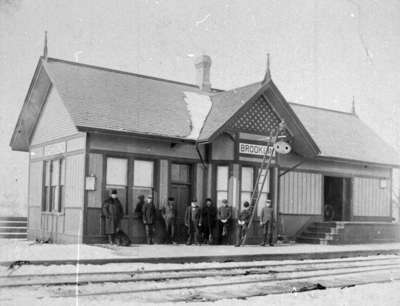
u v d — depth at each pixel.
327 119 30.83
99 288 10.66
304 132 23.12
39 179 23.55
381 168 29.25
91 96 21.02
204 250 17.94
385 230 26.02
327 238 24.23
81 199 19.28
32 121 24.42
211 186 22.08
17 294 9.74
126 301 9.49
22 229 26.69
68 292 10.09
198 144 21.61
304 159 24.06
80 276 12.03
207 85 27.58
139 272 13.00
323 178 26.39
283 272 14.38
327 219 27.70
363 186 28.38
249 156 22.09
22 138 25.39
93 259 14.18
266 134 22.67
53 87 22.69
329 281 13.08
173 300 9.80
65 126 21.28
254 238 22.19
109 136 19.91
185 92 25.41
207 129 21.98
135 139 20.55
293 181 25.06
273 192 22.77
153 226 20.38
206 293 10.69
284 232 24.55
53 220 21.61
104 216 19.38
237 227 20.77
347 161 26.69
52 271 12.54
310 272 14.54
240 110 21.41
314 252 18.72
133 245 19.22
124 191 20.23
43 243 20.92
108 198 19.23
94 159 19.48
